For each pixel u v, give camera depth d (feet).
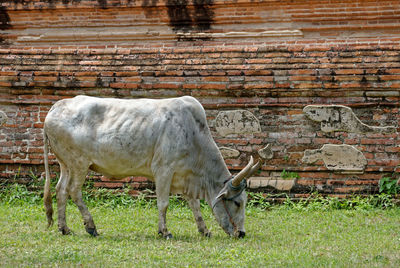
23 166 50.55
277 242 33.68
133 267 26.78
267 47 48.85
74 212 44.11
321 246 32.89
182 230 37.83
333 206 45.75
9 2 52.13
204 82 48.65
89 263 27.43
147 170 35.27
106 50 50.88
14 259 28.04
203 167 35.70
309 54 48.24
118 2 50.96
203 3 49.78
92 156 34.94
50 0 51.78
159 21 50.88
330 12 48.52
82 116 35.06
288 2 48.78
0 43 52.90
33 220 40.70
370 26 48.24
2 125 50.75
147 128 34.68
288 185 47.26
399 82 46.24
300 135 47.67
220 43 50.11
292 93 47.67
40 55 51.47
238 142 48.34
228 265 27.48
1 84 50.55
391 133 46.50
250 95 48.26
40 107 50.47
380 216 42.96
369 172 46.80
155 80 49.26
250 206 46.50
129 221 40.93
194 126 35.50
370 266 27.30
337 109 47.01
